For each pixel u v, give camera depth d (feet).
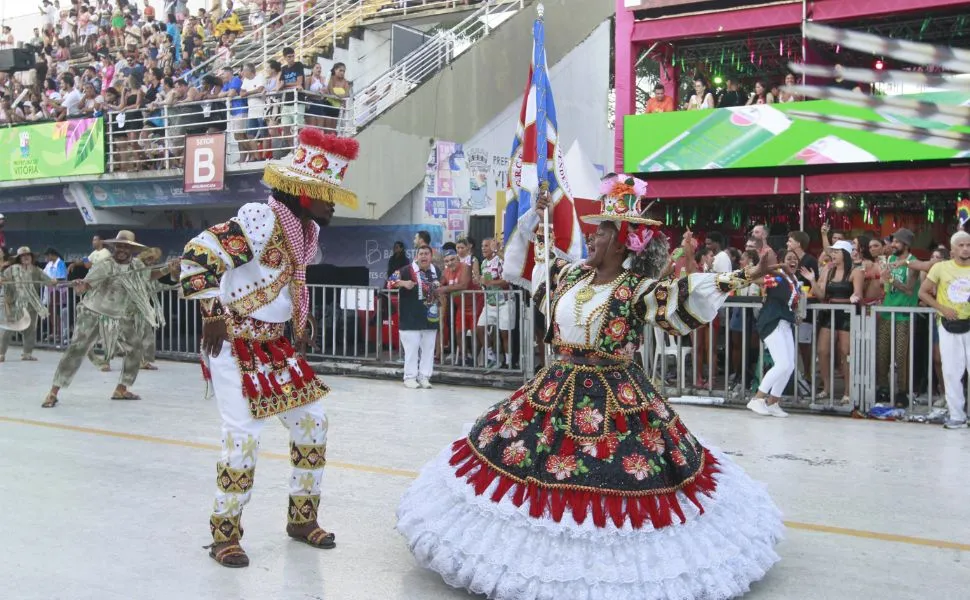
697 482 13.30
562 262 15.57
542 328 36.94
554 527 12.37
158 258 32.91
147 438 25.41
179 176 52.01
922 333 31.35
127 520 17.24
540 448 13.12
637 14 48.85
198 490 19.57
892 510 18.57
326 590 13.67
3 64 65.16
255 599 13.26
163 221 60.90
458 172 54.65
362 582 14.03
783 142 44.65
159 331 49.08
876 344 30.40
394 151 50.49
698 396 32.94
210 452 23.58
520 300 36.29
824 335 31.48
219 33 65.16
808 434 27.04
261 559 15.10
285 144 48.96
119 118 54.13
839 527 17.33
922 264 30.37
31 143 58.39
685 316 13.19
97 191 56.95
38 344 51.55
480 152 56.34
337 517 17.65
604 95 67.51
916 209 50.67
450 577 13.12
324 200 14.98
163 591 13.55
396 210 52.75
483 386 37.37
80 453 23.27
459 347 39.29
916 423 29.09
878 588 14.02
